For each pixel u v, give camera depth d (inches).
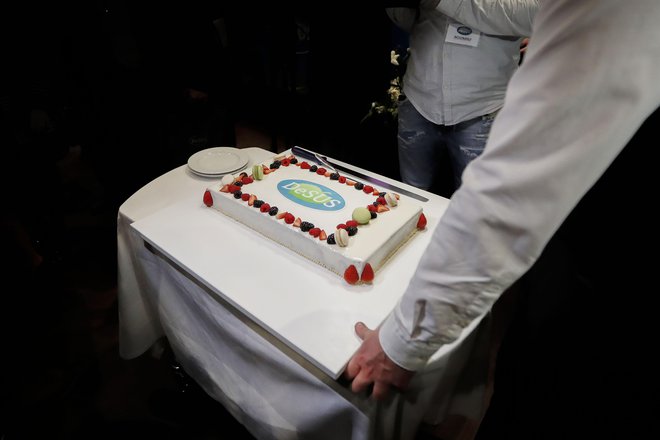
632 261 21.1
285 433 40.8
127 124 74.1
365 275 35.6
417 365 25.0
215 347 44.0
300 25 82.0
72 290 79.7
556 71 16.0
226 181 46.5
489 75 55.9
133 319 54.6
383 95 79.0
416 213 41.5
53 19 64.3
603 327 22.7
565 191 17.1
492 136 18.6
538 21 17.2
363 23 66.1
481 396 46.8
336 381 30.2
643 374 21.8
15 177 76.4
